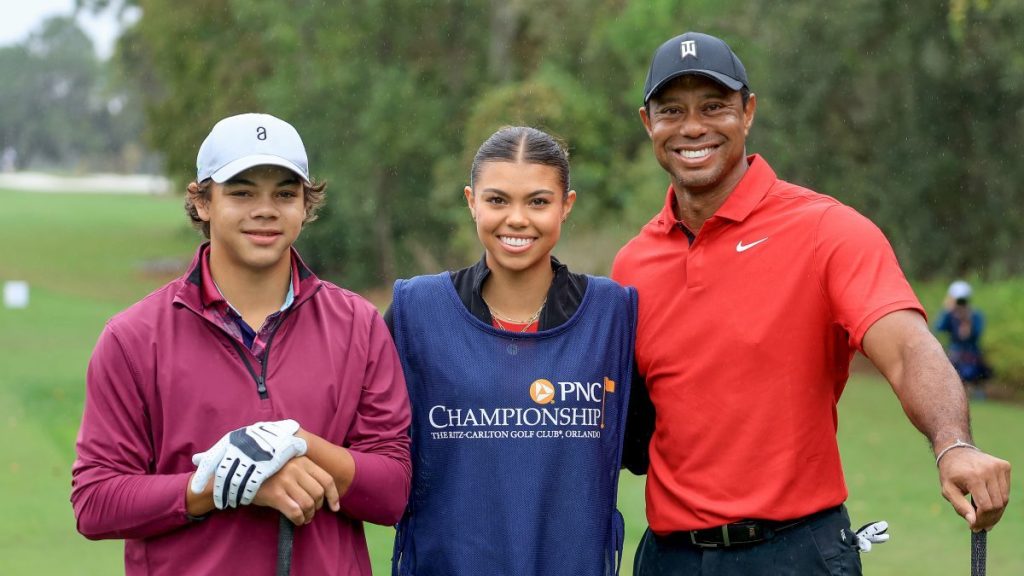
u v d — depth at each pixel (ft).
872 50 48.32
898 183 49.06
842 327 10.11
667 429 10.52
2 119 409.69
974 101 47.47
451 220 77.10
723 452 10.18
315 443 8.59
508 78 79.25
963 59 46.14
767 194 10.50
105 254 117.91
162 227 157.48
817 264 10.03
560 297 10.34
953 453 8.27
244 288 9.05
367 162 80.84
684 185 10.62
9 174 383.45
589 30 73.67
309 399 8.89
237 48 90.22
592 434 10.11
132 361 8.72
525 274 10.27
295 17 79.46
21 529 23.27
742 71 10.63
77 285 89.86
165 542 8.73
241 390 8.80
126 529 8.55
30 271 99.35
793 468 10.03
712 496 10.18
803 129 50.47
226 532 8.69
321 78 79.10
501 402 9.99
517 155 10.02
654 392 10.66
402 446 9.26
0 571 20.16
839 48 48.85
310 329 9.12
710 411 10.22
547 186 10.03
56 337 58.13
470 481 9.96
